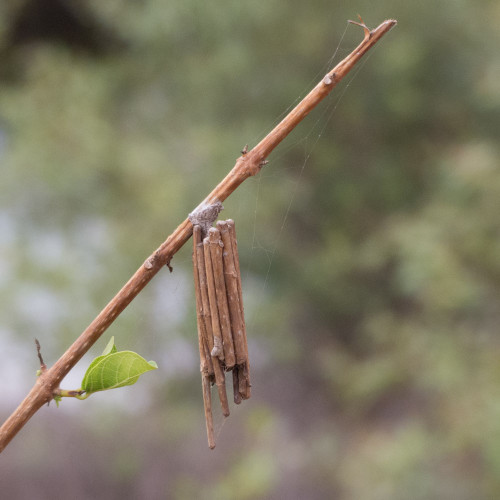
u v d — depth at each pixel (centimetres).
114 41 1177
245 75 930
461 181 870
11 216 1002
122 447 838
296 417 917
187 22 941
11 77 1190
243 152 125
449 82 952
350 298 977
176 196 947
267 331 959
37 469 782
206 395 124
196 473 820
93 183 1010
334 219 994
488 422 727
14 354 951
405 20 911
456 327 871
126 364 123
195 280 123
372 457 792
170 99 1059
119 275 967
